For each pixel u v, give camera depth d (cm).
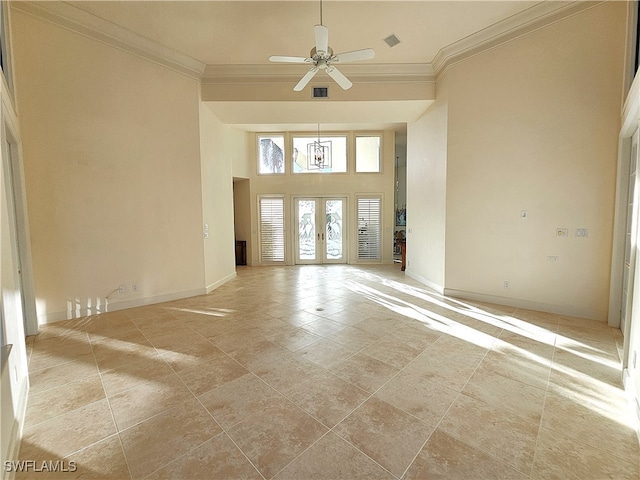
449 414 194
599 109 335
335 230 838
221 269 578
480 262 434
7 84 288
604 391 218
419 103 498
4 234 190
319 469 153
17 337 206
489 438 173
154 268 441
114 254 403
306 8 345
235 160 776
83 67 367
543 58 363
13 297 201
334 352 282
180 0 332
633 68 304
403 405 203
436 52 441
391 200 825
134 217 418
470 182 434
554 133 363
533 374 242
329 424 185
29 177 338
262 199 828
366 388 223
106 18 362
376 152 824
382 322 362
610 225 339
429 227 528
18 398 187
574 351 280
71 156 364
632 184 314
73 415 195
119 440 173
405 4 339
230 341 309
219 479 147
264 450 165
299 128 791
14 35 321
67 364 261
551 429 180
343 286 559
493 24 379
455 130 443
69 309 371
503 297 418
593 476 148
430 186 517
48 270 355
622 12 317
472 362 262
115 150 397
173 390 222
